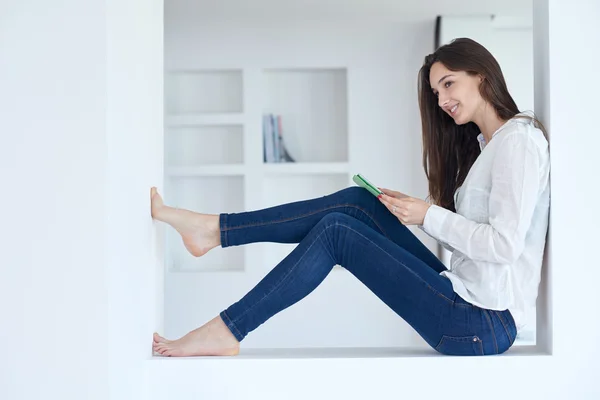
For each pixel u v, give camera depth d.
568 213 2.11
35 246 1.83
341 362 2.10
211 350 2.17
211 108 4.75
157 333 2.27
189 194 4.76
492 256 2.00
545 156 2.06
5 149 1.85
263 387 2.10
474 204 2.13
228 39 4.58
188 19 4.52
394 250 2.09
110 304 1.82
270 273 2.14
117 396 1.87
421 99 2.44
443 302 2.05
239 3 4.32
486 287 2.06
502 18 4.46
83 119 1.84
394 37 4.57
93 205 1.83
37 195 1.84
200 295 4.51
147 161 2.21
